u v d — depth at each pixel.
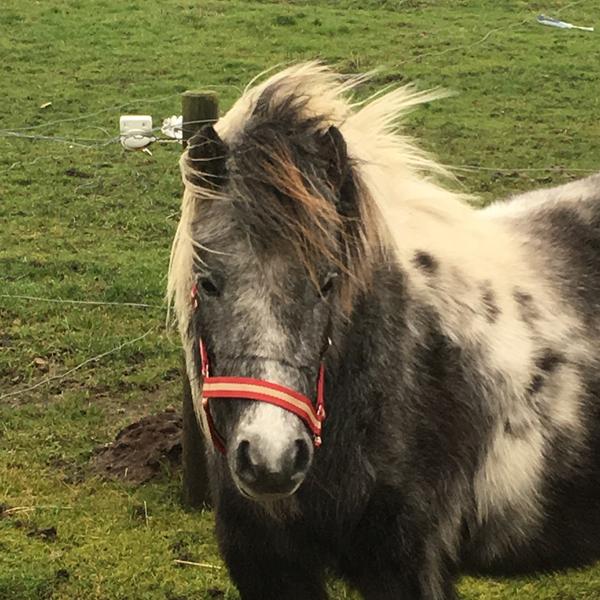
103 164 5.98
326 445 1.75
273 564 1.91
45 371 3.53
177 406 3.32
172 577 2.52
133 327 3.85
